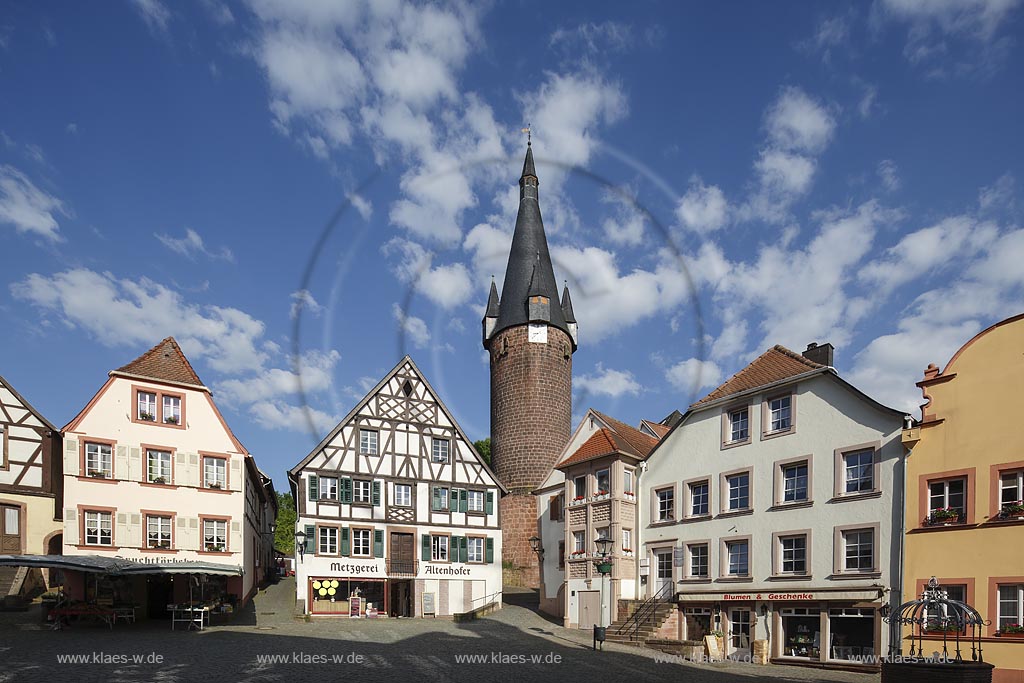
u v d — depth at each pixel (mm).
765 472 22719
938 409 18875
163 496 26297
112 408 25922
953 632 17516
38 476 26266
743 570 22875
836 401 21172
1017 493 17344
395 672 15453
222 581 26906
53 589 24812
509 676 15648
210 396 27938
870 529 19797
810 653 20328
